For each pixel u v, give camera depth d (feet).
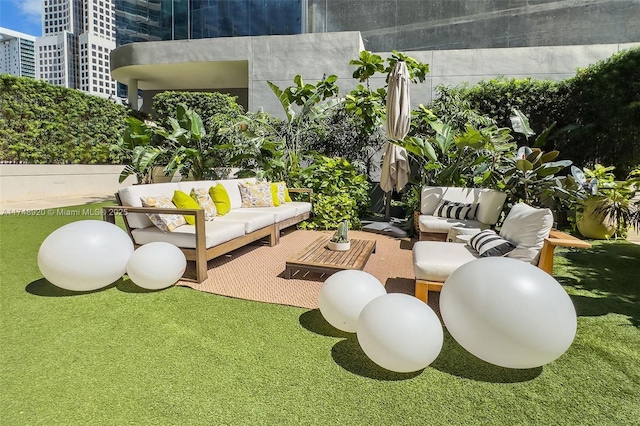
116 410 5.30
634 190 16.28
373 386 5.96
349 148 24.93
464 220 15.11
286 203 18.80
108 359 6.56
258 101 29.01
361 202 21.58
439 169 19.07
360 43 28.27
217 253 11.47
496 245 8.89
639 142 20.24
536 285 6.04
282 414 5.27
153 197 11.73
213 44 29.96
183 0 37.55
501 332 5.91
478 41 32.86
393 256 14.02
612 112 20.74
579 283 10.80
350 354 6.90
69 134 29.01
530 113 22.58
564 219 19.92
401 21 33.91
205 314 8.49
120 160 33.65
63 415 5.19
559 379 6.20
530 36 31.89
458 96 23.07
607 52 24.72
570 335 5.96
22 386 5.78
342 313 7.34
